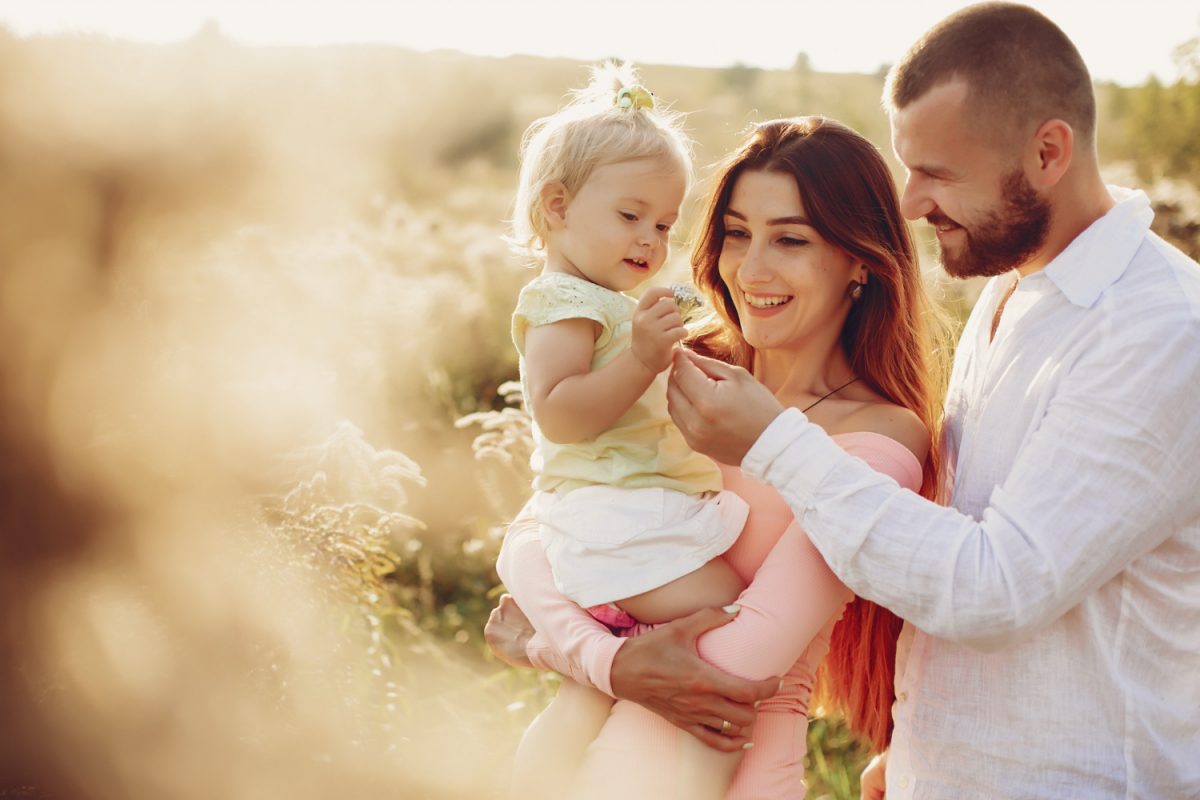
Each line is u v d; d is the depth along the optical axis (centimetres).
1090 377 195
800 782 229
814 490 201
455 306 613
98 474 263
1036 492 193
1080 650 202
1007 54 201
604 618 225
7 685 252
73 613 259
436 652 428
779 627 212
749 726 211
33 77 255
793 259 237
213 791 261
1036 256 213
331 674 296
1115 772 201
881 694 267
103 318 263
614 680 213
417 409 551
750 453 205
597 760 223
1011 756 206
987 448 215
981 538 192
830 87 1942
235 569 277
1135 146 980
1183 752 205
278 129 291
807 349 251
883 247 239
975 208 209
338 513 306
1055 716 203
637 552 221
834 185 234
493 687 416
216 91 276
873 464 222
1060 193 206
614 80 256
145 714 261
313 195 314
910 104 210
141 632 266
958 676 212
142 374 272
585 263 235
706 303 270
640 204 233
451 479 543
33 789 248
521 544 246
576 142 234
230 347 288
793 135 242
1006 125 202
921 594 193
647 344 211
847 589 224
